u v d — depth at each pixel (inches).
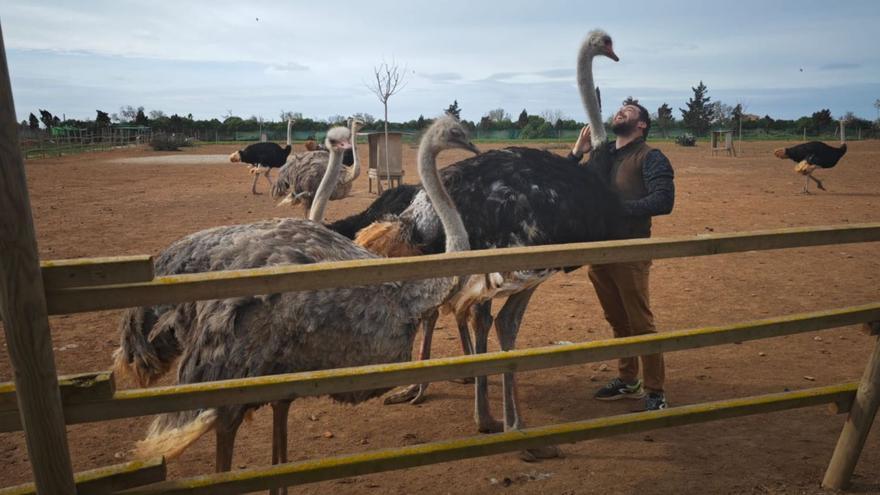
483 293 153.6
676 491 144.6
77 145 1678.2
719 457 160.6
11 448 168.2
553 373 221.5
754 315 277.0
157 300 86.7
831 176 879.1
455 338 251.8
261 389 95.3
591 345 112.5
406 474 155.4
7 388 85.8
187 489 94.2
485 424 176.2
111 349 236.7
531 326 266.1
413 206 169.6
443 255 100.0
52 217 536.7
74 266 82.6
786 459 158.4
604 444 169.2
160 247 412.2
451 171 168.1
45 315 79.0
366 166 1013.2
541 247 105.9
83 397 86.3
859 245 417.4
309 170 494.0
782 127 2394.2
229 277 89.1
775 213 548.7
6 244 75.7
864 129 2250.2
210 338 121.3
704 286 324.2
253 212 576.1
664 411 121.0
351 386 99.6
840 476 140.6
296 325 121.8
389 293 131.0
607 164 190.1
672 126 2416.3
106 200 656.4
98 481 88.4
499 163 167.2
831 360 225.8
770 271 353.4
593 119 199.0
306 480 99.3
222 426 118.6
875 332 133.6
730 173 939.3
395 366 101.7
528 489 147.5
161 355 136.7
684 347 118.9
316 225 142.0
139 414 89.4
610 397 198.7
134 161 1275.8
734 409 125.6
